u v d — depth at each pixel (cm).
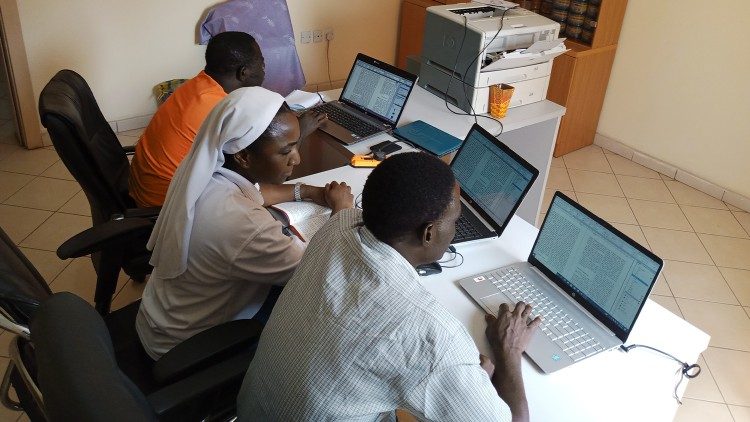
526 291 157
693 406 226
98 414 79
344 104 267
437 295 156
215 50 230
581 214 156
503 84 268
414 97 283
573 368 136
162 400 120
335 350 100
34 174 334
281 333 109
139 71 384
